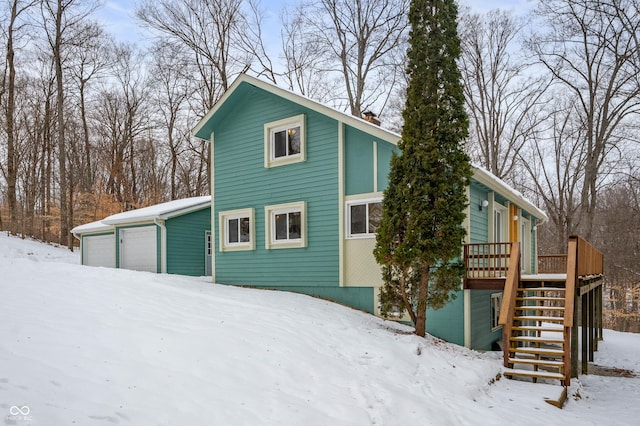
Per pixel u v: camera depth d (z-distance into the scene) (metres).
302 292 12.66
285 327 8.02
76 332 6.46
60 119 27.42
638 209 27.58
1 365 4.82
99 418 4.20
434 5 9.21
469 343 10.51
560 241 29.91
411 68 9.41
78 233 20.89
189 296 9.86
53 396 4.39
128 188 34.66
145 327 7.10
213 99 28.31
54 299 8.26
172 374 5.51
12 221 25.78
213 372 5.77
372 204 11.70
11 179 26.06
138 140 36.62
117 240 18.75
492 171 30.06
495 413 6.23
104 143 35.41
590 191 28.11
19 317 6.79
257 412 4.97
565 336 8.27
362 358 7.21
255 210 13.79
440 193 8.91
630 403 8.18
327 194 12.36
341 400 5.66
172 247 17.31
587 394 8.70
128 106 35.12
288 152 13.25
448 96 9.09
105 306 8.18
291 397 5.50
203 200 19.00
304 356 6.78
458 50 9.20
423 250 8.82
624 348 15.35
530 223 17.86
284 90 12.80
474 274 10.89
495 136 30.95
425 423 5.46
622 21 24.08
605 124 25.48
